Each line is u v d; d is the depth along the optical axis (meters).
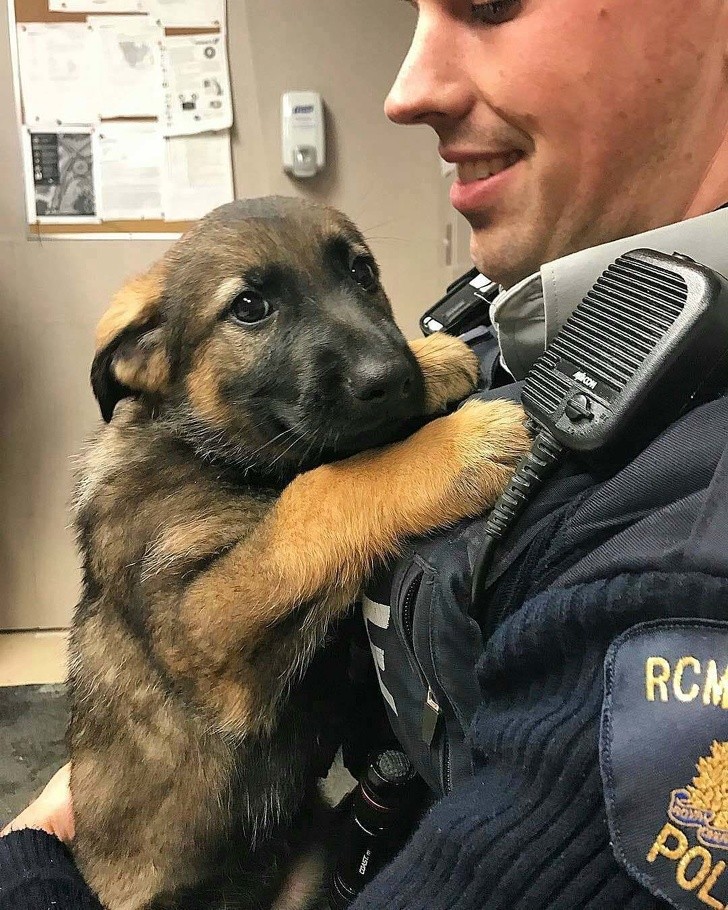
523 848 0.55
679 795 0.48
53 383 3.20
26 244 3.08
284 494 1.18
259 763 1.26
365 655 1.24
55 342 3.17
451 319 1.65
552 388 0.75
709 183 0.90
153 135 3.04
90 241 3.10
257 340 1.27
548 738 0.57
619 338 0.70
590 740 0.55
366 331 1.19
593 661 0.58
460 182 1.07
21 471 3.25
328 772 1.52
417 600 0.86
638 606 0.54
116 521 1.32
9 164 3.03
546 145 0.92
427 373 1.27
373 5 2.98
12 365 3.16
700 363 0.64
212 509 1.25
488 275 1.11
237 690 1.16
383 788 1.11
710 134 0.88
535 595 0.67
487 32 0.93
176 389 1.40
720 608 0.50
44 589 3.34
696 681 0.49
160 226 3.11
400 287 3.23
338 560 1.07
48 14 2.93
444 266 3.16
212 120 3.04
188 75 3.00
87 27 2.94
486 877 0.56
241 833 1.30
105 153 3.04
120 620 1.31
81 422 3.24
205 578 1.17
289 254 1.28
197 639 1.16
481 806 0.60
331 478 1.13
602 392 0.69
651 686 0.51
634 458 0.68
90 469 1.42
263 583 1.11
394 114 1.03
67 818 1.39
